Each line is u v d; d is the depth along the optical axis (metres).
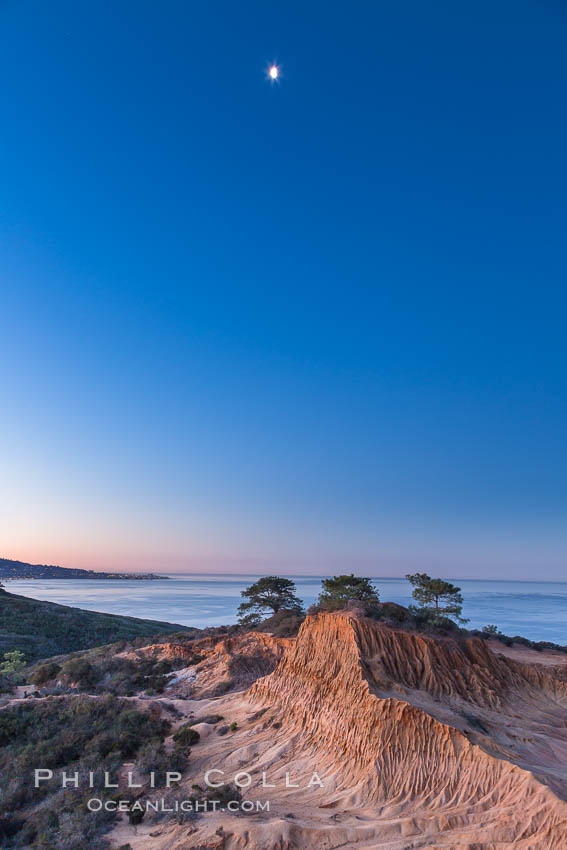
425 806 22.03
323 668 35.00
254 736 33.72
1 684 55.56
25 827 25.12
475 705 30.67
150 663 61.09
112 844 22.81
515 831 18.88
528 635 121.81
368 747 26.12
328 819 22.44
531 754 24.69
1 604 103.31
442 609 66.88
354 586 63.97
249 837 21.27
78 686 55.06
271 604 81.81
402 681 31.47
